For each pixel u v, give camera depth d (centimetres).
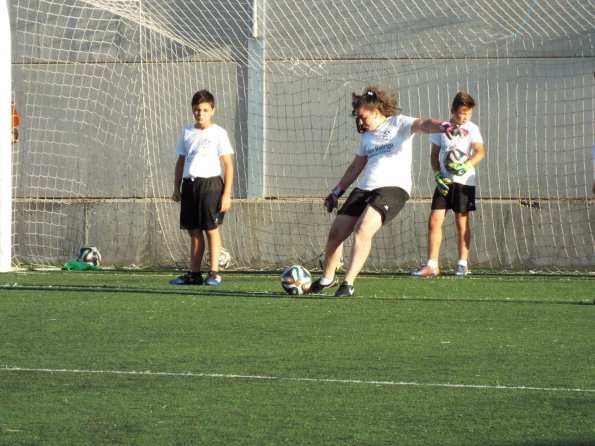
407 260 1956
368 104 1306
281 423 648
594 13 1928
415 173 1975
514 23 1950
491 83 1953
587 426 641
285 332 1023
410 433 624
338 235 1355
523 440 608
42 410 681
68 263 1912
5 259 1814
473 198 1719
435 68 1969
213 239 1545
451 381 778
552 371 817
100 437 614
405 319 1122
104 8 1958
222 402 706
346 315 1154
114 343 954
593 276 1769
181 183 1570
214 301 1288
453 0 1964
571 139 1930
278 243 1991
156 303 1265
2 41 1769
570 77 1931
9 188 1805
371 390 745
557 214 1925
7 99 1791
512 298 1348
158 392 738
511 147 1945
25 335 1003
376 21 1984
